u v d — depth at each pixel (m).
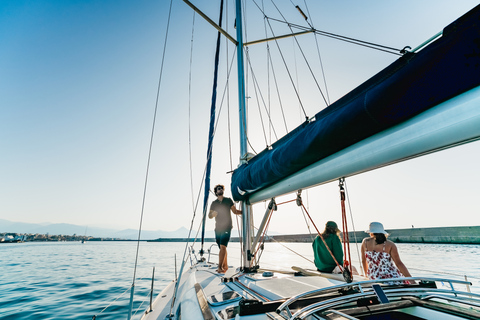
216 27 4.04
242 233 3.08
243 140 3.43
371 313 1.20
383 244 2.59
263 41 4.57
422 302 1.26
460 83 0.75
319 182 1.52
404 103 0.91
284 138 1.92
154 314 2.64
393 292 1.38
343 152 1.29
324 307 1.17
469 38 0.72
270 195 2.21
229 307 1.56
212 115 5.44
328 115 1.31
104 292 8.45
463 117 0.78
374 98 0.98
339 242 2.88
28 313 6.27
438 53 0.80
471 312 1.12
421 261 13.64
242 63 3.80
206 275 3.16
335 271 2.74
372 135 1.13
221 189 3.75
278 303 1.42
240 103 3.59
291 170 1.65
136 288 8.87
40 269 15.48
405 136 0.97
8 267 16.81
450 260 13.98
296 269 2.84
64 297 7.92
